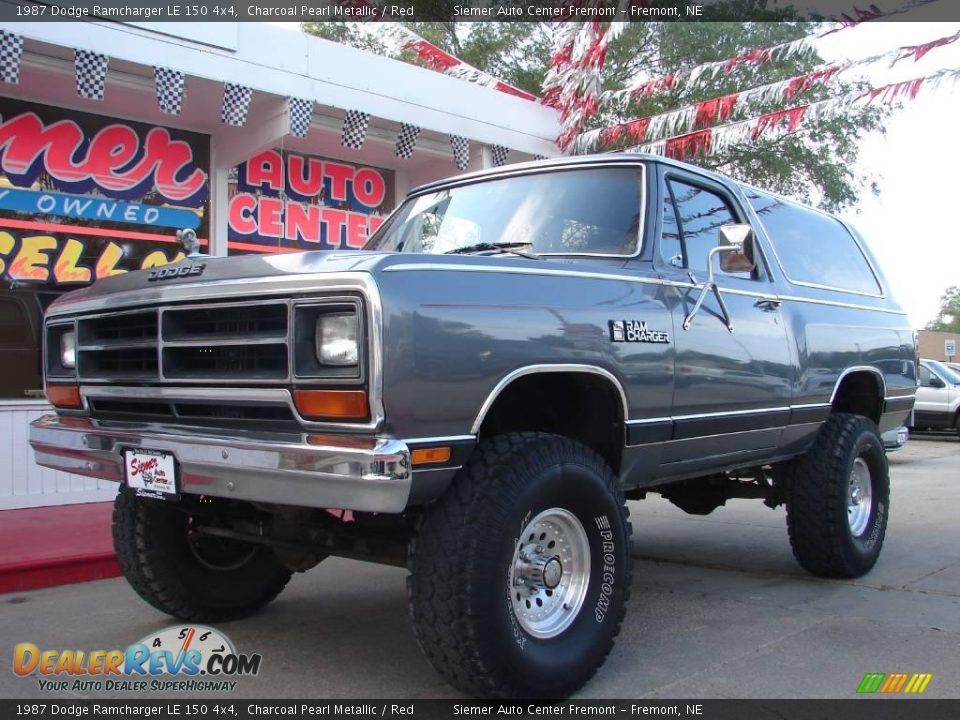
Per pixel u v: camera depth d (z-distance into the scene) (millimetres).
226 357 2984
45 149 7574
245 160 8516
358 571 5531
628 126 9562
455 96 9156
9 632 4227
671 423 3699
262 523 3678
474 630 2803
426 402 2697
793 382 4535
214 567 4219
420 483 2746
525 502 2934
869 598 4730
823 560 4984
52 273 7621
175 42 7074
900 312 5953
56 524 6523
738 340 4121
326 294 2691
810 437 4844
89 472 3498
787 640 3986
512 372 2953
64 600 4938
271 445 2723
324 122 8633
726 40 13820
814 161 15375
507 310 2988
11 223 7395
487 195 4367
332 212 9625
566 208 4047
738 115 10531
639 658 3738
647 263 3738
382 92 8516
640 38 13539
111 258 7973
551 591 3217
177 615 4176
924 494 8984
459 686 2936
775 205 5062
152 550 3986
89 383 3533
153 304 3195
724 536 6684
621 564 3359
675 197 4086
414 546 2924
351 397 2621
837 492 4875
